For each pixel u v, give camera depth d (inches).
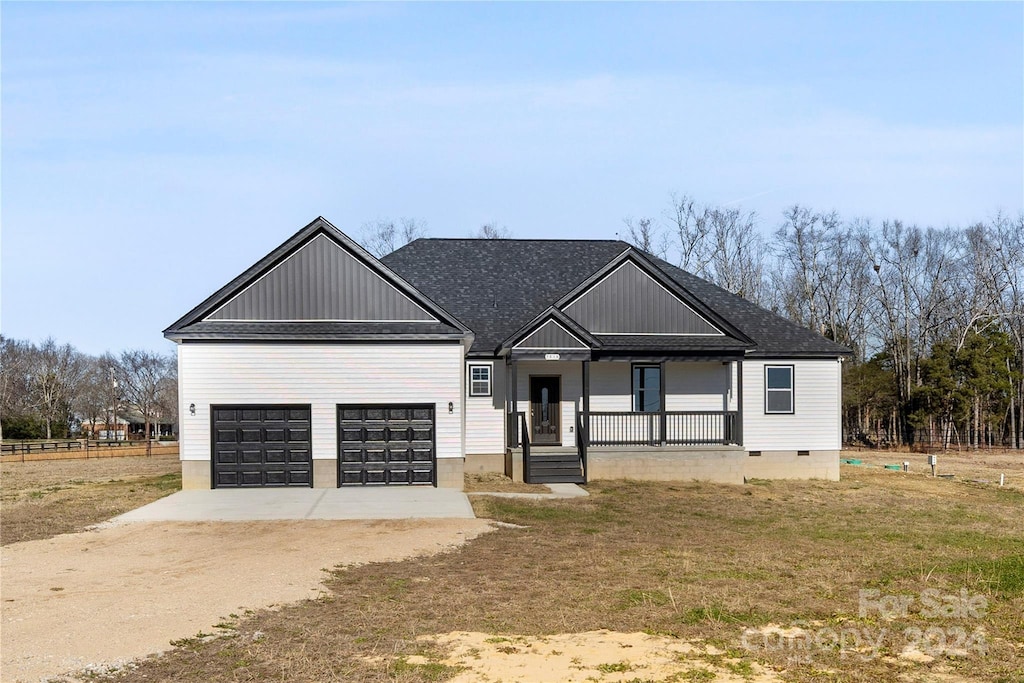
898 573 499.8
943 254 2156.7
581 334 976.3
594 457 983.0
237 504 771.4
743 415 1059.3
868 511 811.4
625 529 669.9
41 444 1931.6
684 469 994.7
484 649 349.7
